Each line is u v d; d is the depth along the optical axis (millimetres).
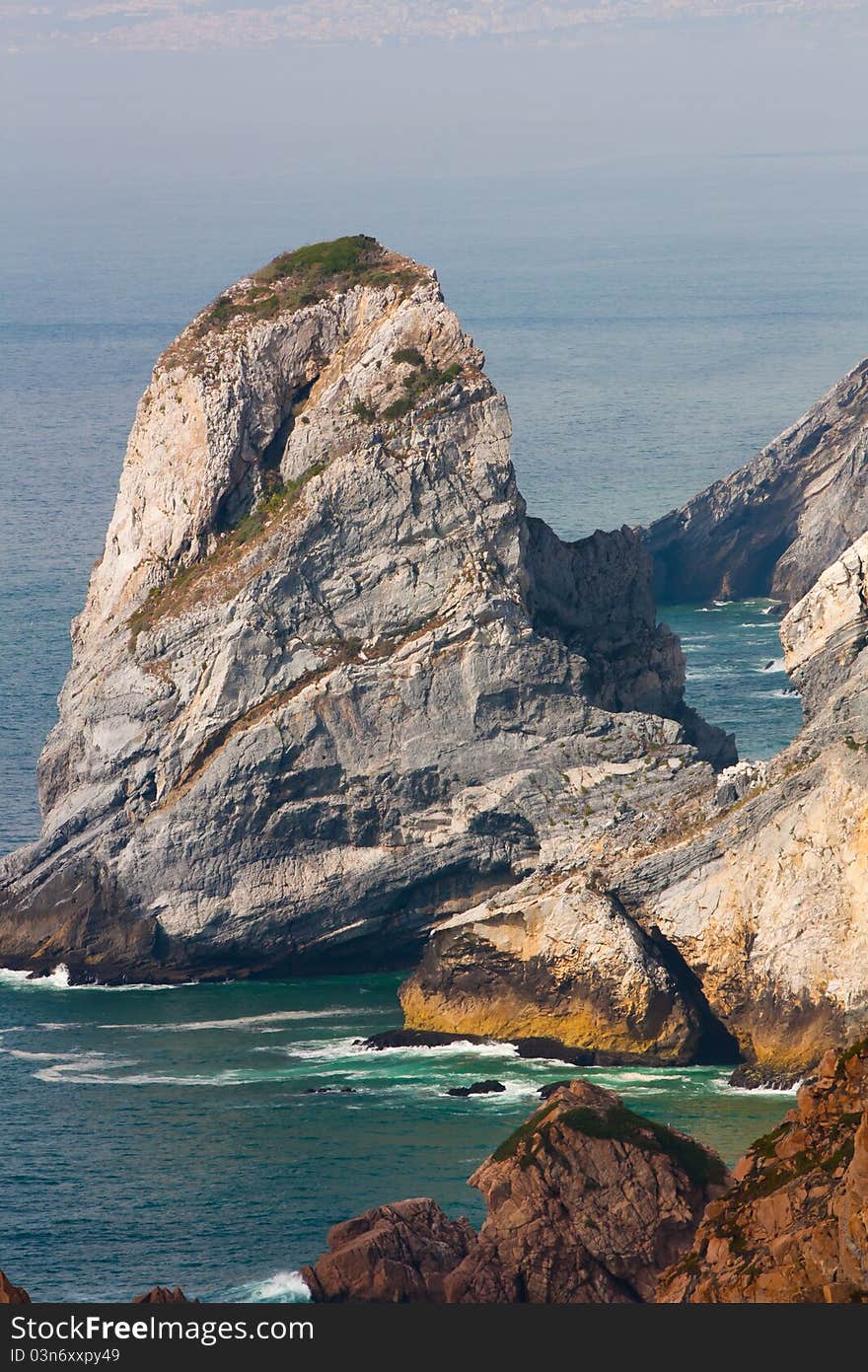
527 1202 154500
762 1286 114938
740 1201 123750
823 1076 128375
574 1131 156250
